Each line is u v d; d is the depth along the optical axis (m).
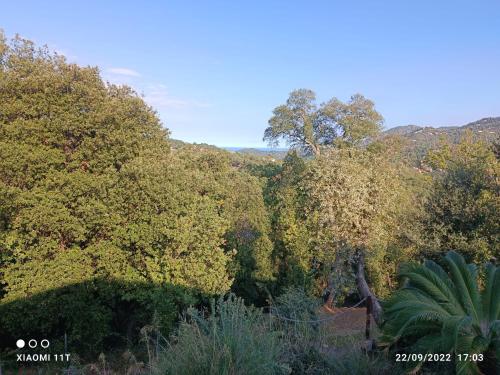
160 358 4.77
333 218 13.46
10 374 10.70
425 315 5.59
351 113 39.22
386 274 16.53
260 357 4.26
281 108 41.94
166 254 12.27
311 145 41.38
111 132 13.40
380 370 5.41
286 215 18.36
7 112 11.63
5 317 11.65
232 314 4.76
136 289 12.51
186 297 11.97
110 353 12.69
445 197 12.82
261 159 43.38
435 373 5.33
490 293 6.41
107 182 12.24
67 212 11.86
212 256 13.34
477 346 5.13
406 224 13.55
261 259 18.02
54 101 12.25
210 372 3.96
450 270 6.88
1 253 11.91
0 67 13.08
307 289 16.16
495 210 11.53
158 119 17.23
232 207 18.39
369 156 14.65
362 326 10.79
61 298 11.84
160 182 12.53
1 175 11.59
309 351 5.53
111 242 12.59
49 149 12.12
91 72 14.41
